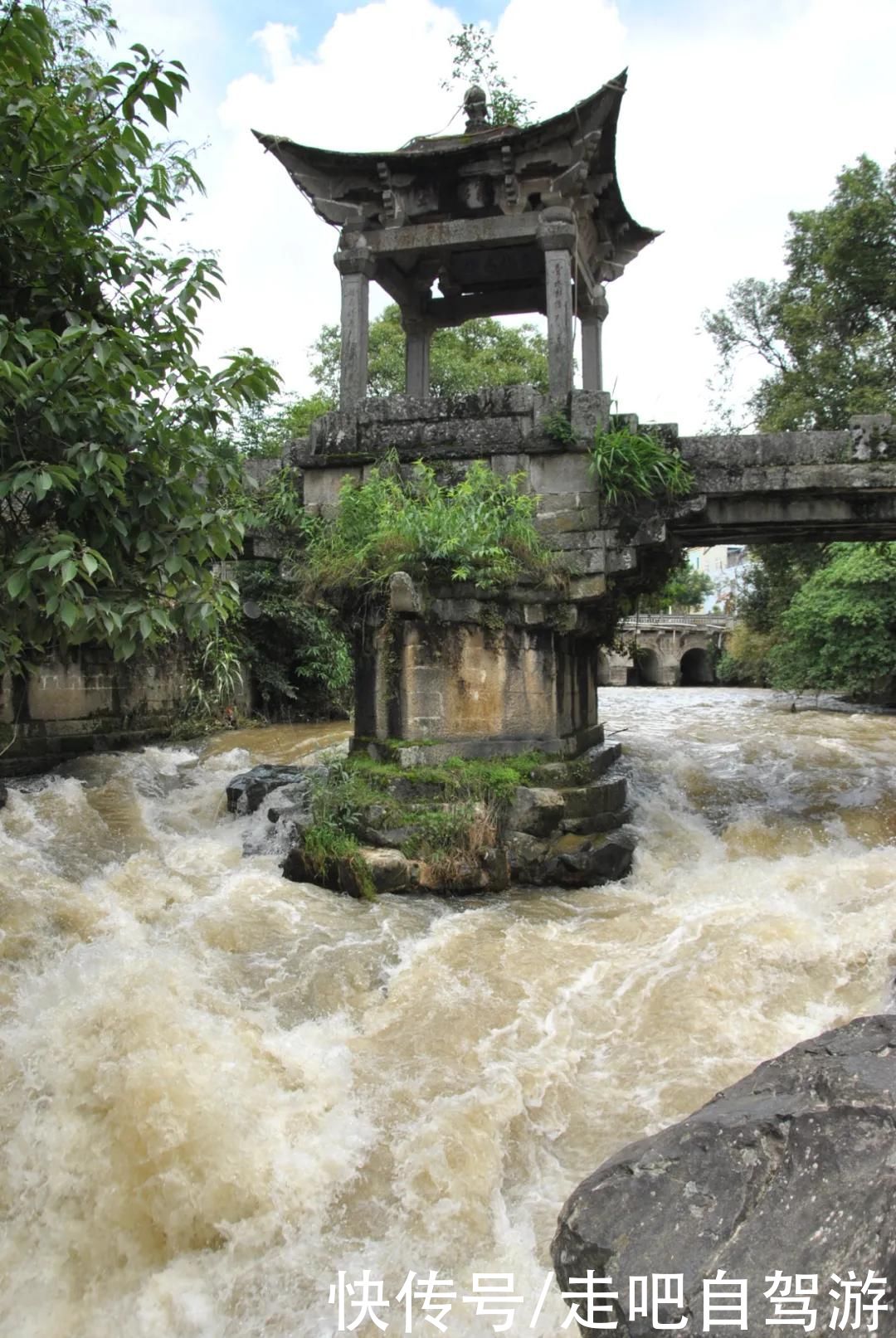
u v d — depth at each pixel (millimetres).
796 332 23406
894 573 21344
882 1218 2836
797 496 10406
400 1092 5812
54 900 8906
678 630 46812
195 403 5289
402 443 10734
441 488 10234
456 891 9312
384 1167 5238
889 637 22172
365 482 10586
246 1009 6805
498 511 9898
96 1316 4555
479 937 8102
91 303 5527
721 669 37750
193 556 5406
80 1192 5000
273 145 11086
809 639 23469
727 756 15234
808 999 6809
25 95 4914
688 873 9961
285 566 11125
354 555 10047
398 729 10391
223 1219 4871
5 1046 6020
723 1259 2896
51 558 4297
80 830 12359
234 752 17656
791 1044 6195
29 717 17328
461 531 9641
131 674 19781
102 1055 5746
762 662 32812
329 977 7352
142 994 6512
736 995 6855
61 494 5191
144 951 7676
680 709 23703
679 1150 3377
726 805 12391
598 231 12969
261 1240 4824
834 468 9812
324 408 24688
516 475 10133
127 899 9133
